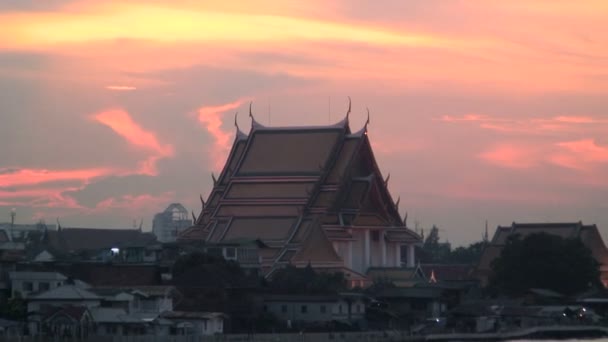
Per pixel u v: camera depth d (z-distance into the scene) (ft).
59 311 531.09
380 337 589.32
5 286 600.80
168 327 555.28
